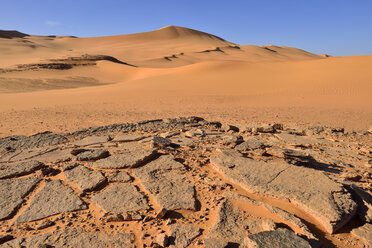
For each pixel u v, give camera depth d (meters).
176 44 155.25
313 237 3.22
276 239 3.02
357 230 3.51
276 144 7.63
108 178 4.87
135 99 27.11
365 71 33.38
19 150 6.80
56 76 59.06
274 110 20.19
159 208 3.99
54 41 147.88
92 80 58.47
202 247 3.16
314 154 6.59
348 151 7.24
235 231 3.42
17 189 4.54
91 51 120.38
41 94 31.59
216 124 10.26
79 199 4.24
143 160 5.61
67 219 3.75
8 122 13.84
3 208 4.00
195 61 113.69
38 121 14.25
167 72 55.09
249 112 19.19
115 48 136.25
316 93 27.94
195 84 38.88
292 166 5.03
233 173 4.96
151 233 3.46
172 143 7.13
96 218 3.79
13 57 89.31
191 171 5.31
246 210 3.90
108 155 6.21
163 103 24.45
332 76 33.88
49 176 5.11
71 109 19.86
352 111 19.30
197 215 3.86
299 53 170.00
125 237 3.36
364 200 3.98
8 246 3.20
